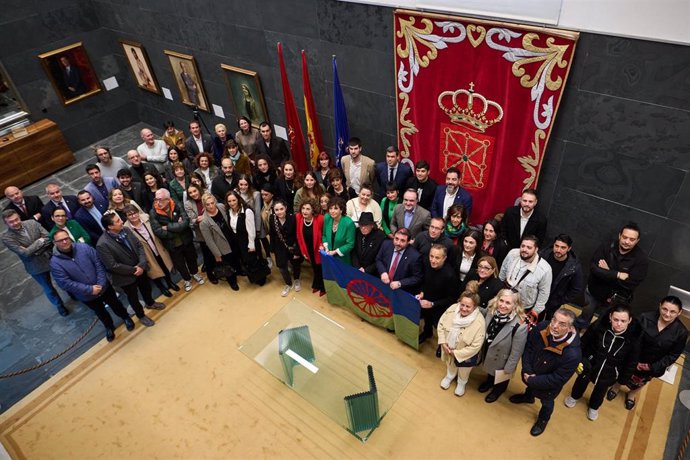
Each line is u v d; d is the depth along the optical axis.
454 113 5.53
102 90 10.04
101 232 6.27
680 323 3.95
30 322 6.25
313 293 6.29
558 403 4.71
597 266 4.72
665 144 4.23
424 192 5.71
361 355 4.75
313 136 7.18
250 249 5.95
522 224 5.00
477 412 4.69
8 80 8.69
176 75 8.95
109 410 5.07
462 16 4.88
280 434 4.69
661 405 4.61
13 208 6.25
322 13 6.07
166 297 6.43
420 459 4.36
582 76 4.42
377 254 5.19
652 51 3.93
